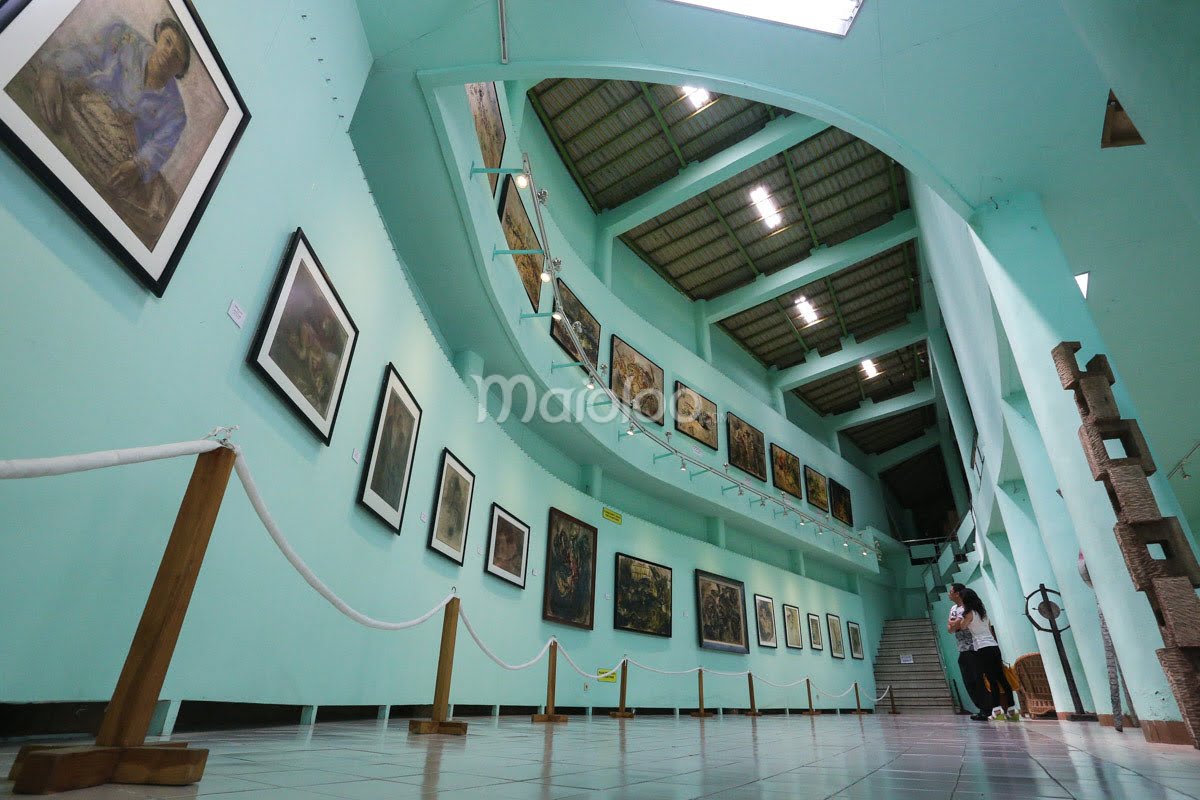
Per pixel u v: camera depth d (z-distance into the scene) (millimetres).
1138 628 5008
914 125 6238
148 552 3098
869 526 27500
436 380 7926
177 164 3211
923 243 16500
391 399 6363
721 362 22672
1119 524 4180
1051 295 5965
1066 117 5855
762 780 2553
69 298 2598
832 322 23344
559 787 2215
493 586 9406
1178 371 8422
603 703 12180
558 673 11148
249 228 3969
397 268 6734
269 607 4273
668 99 15375
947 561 25781
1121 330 7844
